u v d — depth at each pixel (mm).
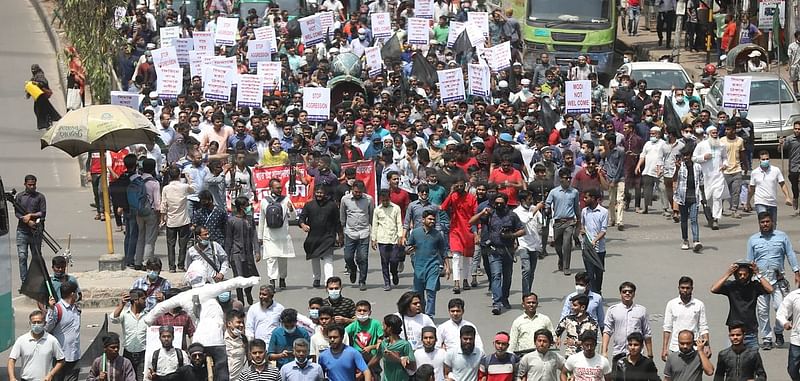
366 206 37094
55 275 29906
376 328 27234
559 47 72375
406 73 63719
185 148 44656
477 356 26188
